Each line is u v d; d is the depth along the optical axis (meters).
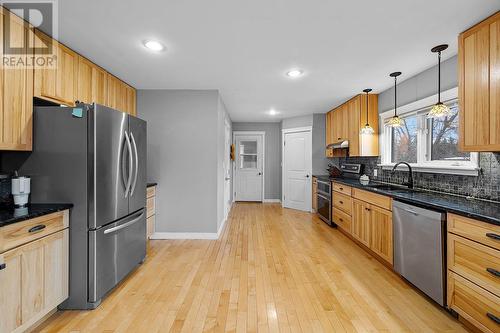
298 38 2.06
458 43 1.97
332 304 1.93
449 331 1.62
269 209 5.65
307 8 1.66
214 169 3.50
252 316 1.78
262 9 1.67
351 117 4.01
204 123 3.50
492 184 2.03
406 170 3.15
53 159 1.85
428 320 1.73
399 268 2.29
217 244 3.29
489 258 1.45
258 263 2.69
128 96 3.28
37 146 1.85
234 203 6.39
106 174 1.99
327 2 1.59
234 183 6.54
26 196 1.75
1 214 1.50
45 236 1.63
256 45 2.19
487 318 1.46
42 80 1.91
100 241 1.92
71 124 1.85
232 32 1.97
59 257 1.75
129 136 2.32
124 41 2.11
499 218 1.42
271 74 2.90
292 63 2.58
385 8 1.65
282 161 5.96
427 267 1.92
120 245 2.18
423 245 1.97
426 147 2.84
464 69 1.91
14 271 1.42
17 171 1.85
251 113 5.29
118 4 1.61
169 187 3.49
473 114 1.83
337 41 2.11
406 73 2.86
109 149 2.03
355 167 4.31
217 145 3.50
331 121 4.92
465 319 1.66
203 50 2.28
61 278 1.77
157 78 3.04
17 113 1.69
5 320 1.37
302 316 1.78
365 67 2.68
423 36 2.02
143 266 2.61
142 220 2.60
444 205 1.84
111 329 1.64
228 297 2.03
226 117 4.89
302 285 2.22
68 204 1.83
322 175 5.17
